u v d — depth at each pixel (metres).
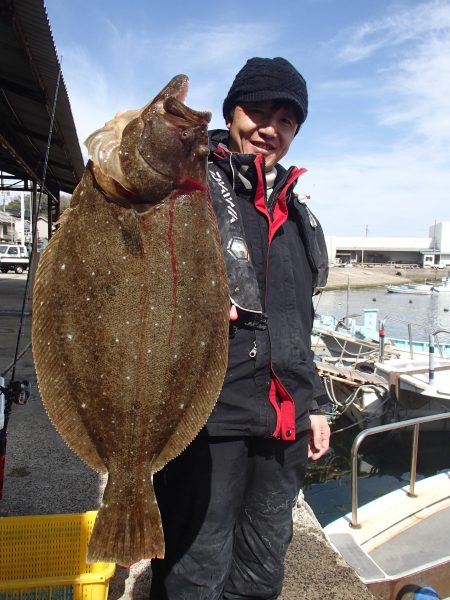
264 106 2.06
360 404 10.51
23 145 9.09
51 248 1.55
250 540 2.24
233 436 2.00
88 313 1.55
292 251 2.19
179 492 2.03
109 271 1.55
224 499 2.02
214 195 1.94
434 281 64.38
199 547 2.02
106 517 1.60
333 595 2.92
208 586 2.03
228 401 1.98
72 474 4.04
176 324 1.62
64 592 2.23
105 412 1.60
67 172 11.91
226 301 1.71
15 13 3.69
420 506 4.49
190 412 1.71
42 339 1.56
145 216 1.55
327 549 3.31
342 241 89.62
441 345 15.53
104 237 1.54
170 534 2.06
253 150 2.11
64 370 1.58
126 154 1.49
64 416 1.60
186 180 1.59
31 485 3.83
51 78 4.96
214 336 1.70
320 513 7.82
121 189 1.52
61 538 2.49
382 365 11.09
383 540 4.01
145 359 1.59
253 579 2.26
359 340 14.58
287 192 2.14
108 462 1.63
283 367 2.05
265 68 2.01
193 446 2.00
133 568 2.94
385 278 64.12
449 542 3.98
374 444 10.25
